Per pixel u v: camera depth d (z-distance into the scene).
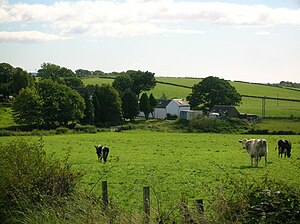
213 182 26.55
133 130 100.62
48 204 11.62
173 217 9.37
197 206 9.23
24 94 101.69
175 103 141.25
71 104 103.81
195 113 119.81
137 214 10.15
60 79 189.75
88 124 109.88
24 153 13.66
